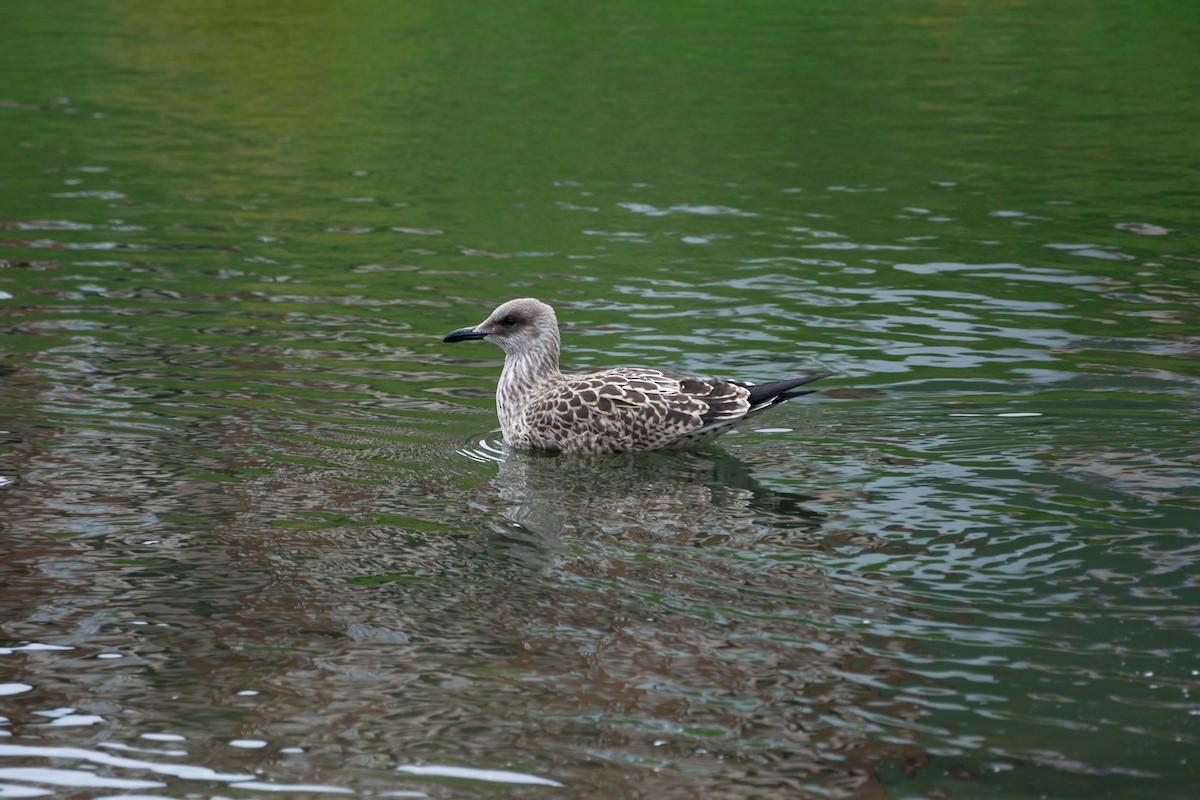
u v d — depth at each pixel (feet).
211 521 38.96
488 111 98.12
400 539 37.81
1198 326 55.77
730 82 106.42
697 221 73.36
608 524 38.68
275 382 51.24
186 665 31.04
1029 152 86.69
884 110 97.96
